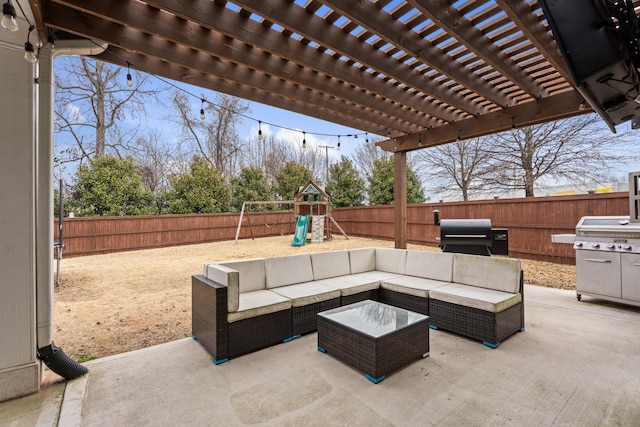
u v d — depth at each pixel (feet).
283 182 50.88
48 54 7.38
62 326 10.64
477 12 8.86
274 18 8.01
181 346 8.93
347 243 33.30
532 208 21.42
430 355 8.20
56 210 29.73
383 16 8.74
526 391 6.48
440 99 13.76
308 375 7.29
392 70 11.41
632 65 7.14
